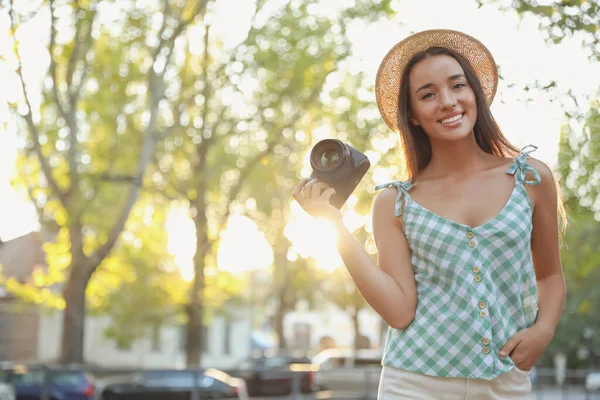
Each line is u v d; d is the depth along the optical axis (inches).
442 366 104.0
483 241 105.0
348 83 914.7
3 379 529.0
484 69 115.2
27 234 1833.2
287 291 1614.2
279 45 916.6
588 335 1310.3
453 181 110.1
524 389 106.3
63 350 884.6
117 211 1104.8
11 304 1496.1
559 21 223.9
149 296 1496.1
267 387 766.5
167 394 653.9
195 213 996.6
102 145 1002.7
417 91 110.2
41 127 930.1
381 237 111.6
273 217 1307.8
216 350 2192.4
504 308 105.0
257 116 957.2
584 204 263.4
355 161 108.0
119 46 926.4
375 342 2657.5
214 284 1207.6
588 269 398.3
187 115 959.0
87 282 896.3
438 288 106.6
